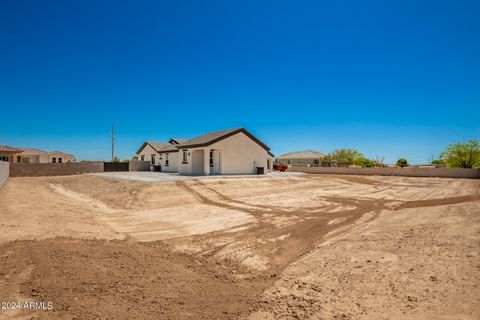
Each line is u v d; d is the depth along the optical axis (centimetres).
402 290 539
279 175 2869
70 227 977
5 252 666
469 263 659
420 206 1542
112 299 481
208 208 1468
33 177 3189
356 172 3988
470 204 1524
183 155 3067
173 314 442
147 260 697
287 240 924
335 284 577
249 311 461
